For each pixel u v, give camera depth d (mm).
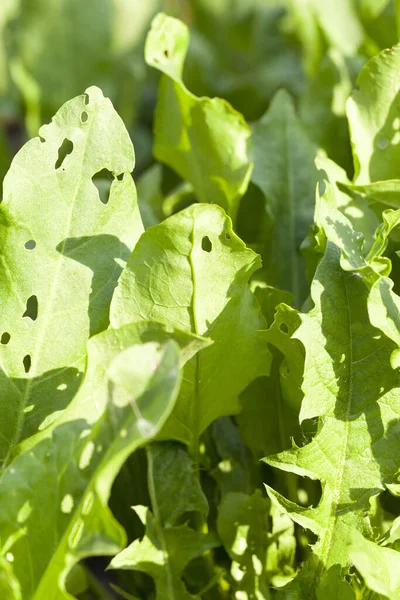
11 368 476
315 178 568
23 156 474
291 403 497
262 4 1055
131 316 472
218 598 503
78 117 480
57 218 480
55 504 435
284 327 481
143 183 675
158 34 535
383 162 534
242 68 1043
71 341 479
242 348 484
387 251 524
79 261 482
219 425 538
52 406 476
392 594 421
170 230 461
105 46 925
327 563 470
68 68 914
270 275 559
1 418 474
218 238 465
